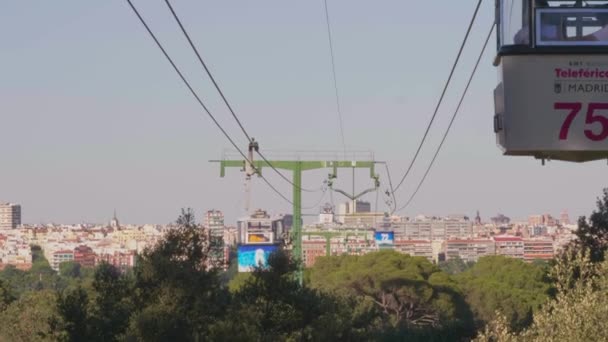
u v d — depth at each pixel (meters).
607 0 16.94
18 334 43.03
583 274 22.36
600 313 20.44
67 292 32.47
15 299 49.69
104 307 31.31
